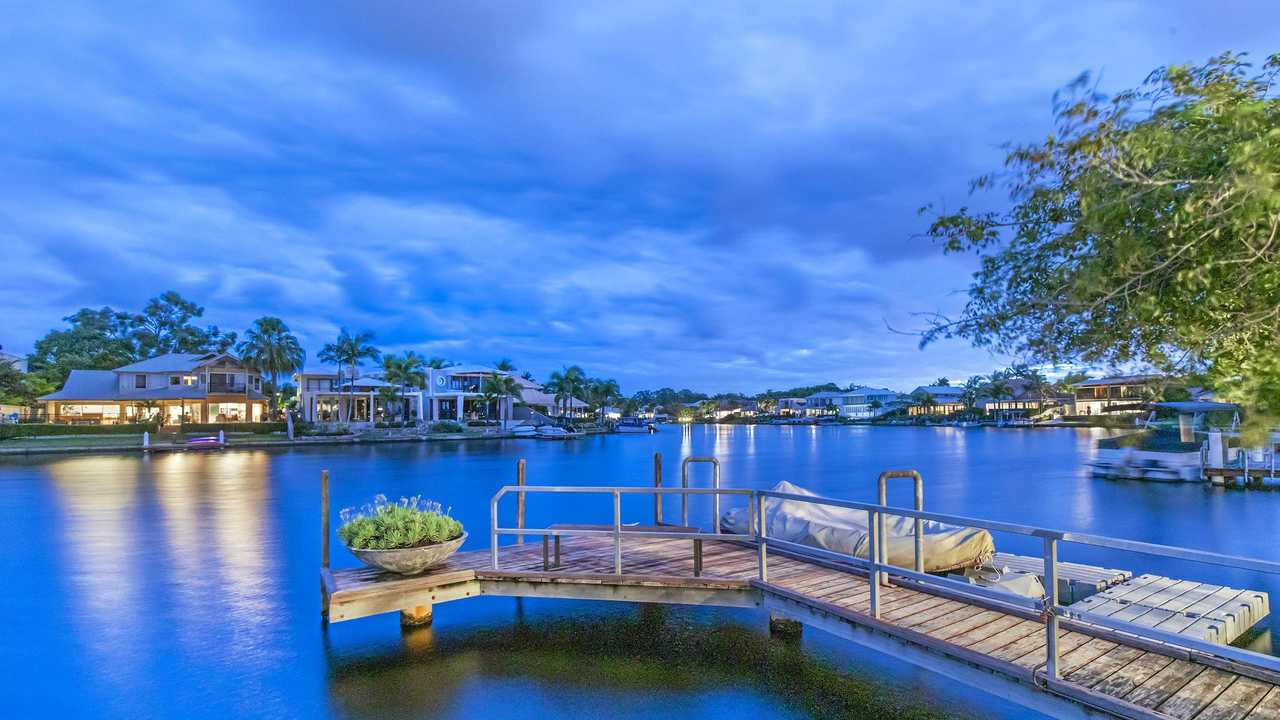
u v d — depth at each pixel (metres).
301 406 78.25
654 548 9.06
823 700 6.16
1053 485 26.08
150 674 6.98
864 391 146.12
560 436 67.88
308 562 12.23
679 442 67.88
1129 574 9.06
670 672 6.80
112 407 63.72
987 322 3.03
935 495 23.84
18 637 8.09
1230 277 2.19
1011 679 4.86
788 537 8.81
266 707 6.19
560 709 6.02
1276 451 23.53
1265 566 3.44
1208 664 4.86
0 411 63.47
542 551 8.98
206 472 30.64
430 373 78.44
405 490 24.44
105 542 14.10
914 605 6.25
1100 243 2.41
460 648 7.50
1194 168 2.12
